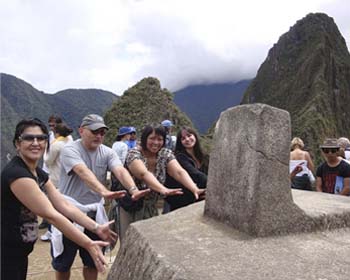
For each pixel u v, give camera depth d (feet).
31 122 6.56
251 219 6.55
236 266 5.34
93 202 9.09
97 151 9.19
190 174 10.25
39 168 7.18
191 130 10.59
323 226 6.92
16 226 6.41
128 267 7.07
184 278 5.06
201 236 6.63
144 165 9.36
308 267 5.32
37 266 12.90
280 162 6.70
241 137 7.02
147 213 9.71
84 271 9.25
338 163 12.76
